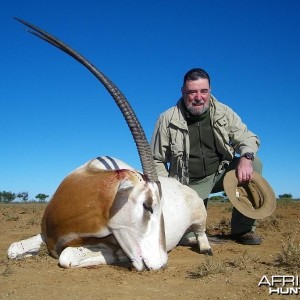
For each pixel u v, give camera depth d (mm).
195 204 2160
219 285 1472
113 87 1812
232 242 2537
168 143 2473
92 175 1789
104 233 1698
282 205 5949
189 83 2352
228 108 2451
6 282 1481
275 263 1824
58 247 1820
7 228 3256
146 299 1309
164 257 1672
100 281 1503
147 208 1667
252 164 2342
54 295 1337
